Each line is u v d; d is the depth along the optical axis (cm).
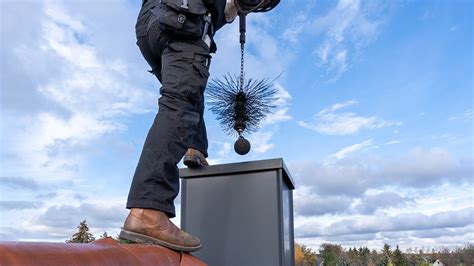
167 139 113
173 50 124
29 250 60
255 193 156
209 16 132
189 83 120
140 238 106
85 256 71
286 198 177
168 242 108
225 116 188
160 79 149
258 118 191
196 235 159
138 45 143
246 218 155
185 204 163
